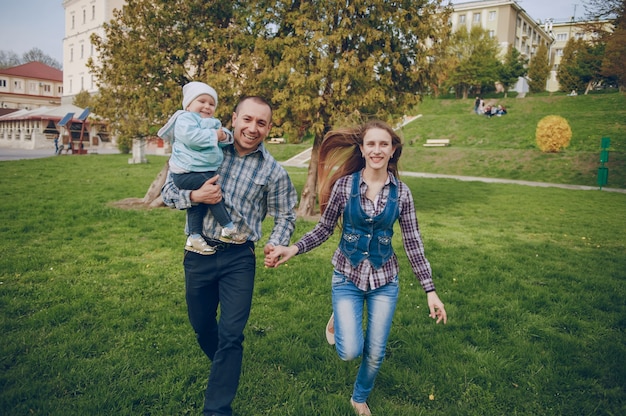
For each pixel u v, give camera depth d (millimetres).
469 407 3285
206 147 2703
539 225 11391
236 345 2771
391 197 2900
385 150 2844
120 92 11289
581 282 6414
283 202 3057
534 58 58812
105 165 23625
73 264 6418
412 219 2994
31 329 4188
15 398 3086
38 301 4902
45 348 3809
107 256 6883
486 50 52344
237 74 10609
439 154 29125
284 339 4211
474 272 6789
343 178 3045
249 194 2887
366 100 10211
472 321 4801
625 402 3377
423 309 5121
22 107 75438
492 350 4148
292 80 9883
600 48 42062
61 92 80938
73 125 42469
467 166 26734
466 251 8195
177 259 6922
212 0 11070
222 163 2887
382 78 10555
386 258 2918
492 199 16016
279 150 34906
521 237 9883
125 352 3828
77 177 17922
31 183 15523
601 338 4531
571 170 23891
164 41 10922
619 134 29594
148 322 4488
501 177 24609
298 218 11000
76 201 12070
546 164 25000
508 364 3852
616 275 6906
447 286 6047
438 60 11141
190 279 2918
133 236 8383
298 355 3855
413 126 38719
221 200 2768
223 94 10156
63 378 3373
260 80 10406
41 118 40219
